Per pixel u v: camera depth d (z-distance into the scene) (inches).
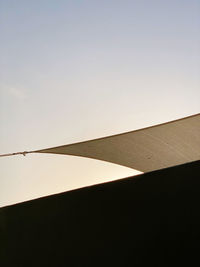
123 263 48.8
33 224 59.5
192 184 46.1
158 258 46.3
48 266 55.9
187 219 45.4
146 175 50.2
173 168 48.1
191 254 44.0
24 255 59.2
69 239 54.7
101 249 51.4
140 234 48.6
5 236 62.4
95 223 53.0
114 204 52.0
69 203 56.2
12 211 62.7
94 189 54.4
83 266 52.3
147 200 49.3
